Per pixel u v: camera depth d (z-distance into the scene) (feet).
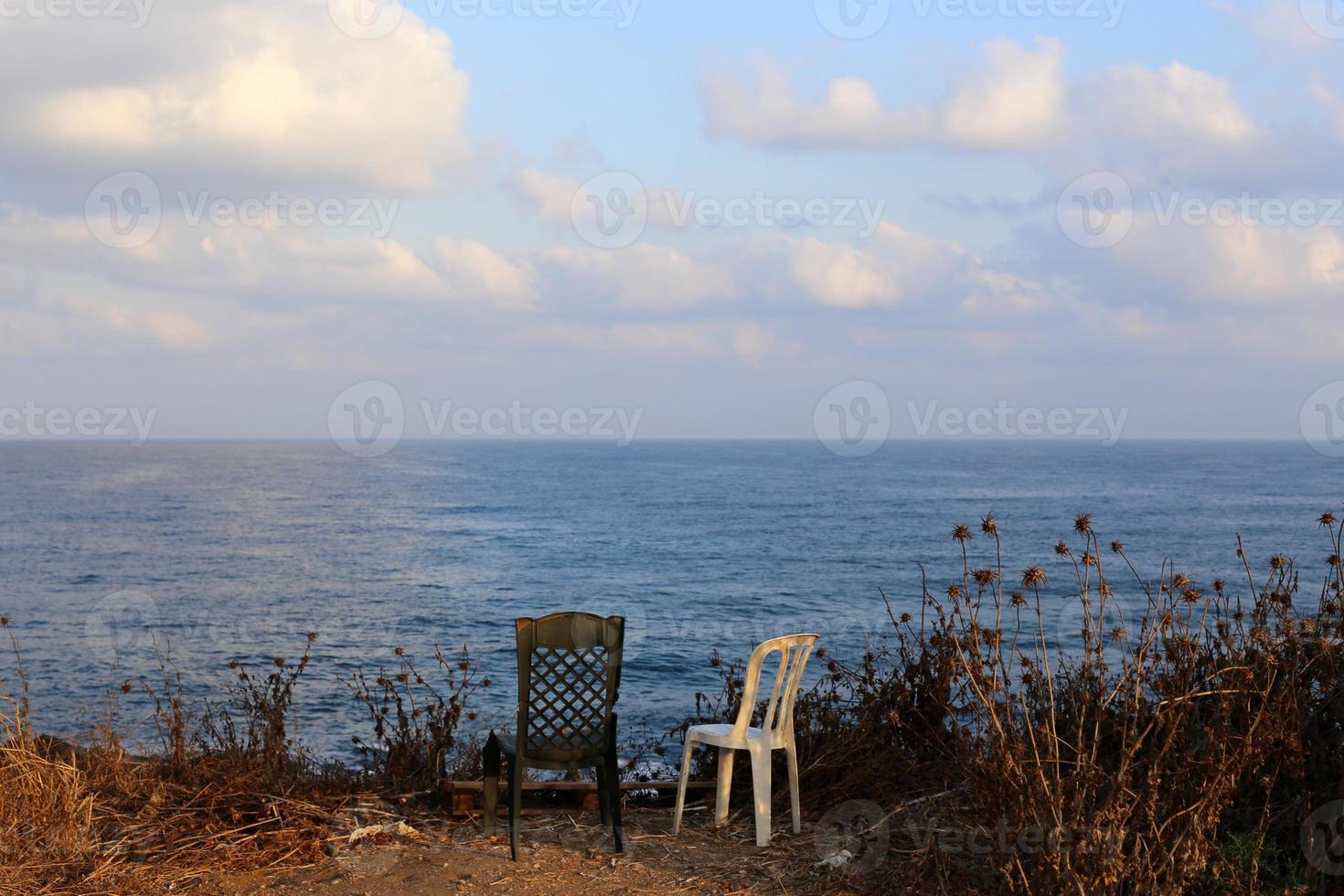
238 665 21.57
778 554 166.71
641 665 66.28
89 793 16.31
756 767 15.80
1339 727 14.17
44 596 119.44
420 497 320.29
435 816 16.99
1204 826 11.60
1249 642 14.46
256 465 602.03
